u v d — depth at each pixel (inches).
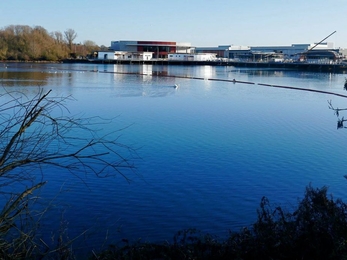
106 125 628.4
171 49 3981.3
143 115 761.0
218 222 302.0
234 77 2046.0
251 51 4306.1
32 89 1159.6
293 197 354.3
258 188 373.7
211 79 1854.1
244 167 434.3
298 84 1620.3
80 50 3848.4
